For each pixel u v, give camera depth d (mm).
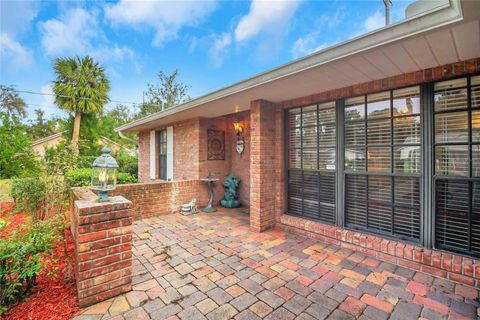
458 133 2648
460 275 2529
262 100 4148
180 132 6812
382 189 3264
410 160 3000
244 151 6219
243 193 6258
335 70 2711
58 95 11641
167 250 3426
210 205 5855
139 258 3170
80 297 2154
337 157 3662
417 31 1861
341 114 3594
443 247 2762
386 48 2152
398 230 3139
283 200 4371
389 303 2230
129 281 2416
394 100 3107
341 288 2475
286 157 4367
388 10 3090
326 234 3676
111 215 2320
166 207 5414
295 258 3156
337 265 2963
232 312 2111
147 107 16531
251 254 3283
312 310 2137
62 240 3297
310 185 4070
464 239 2643
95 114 13000
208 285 2529
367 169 3379
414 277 2676
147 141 8977
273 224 4418
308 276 2709
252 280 2627
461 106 2623
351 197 3572
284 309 2150
